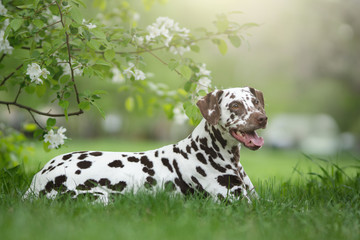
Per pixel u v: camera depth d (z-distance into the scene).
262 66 24.72
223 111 5.43
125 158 5.68
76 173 5.49
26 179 6.74
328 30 24.27
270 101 30.69
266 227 4.30
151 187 5.43
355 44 24.81
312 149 28.91
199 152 5.59
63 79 5.77
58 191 5.30
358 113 35.50
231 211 4.80
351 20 24.25
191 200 5.18
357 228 4.46
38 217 4.37
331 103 34.16
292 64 24.98
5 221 4.14
